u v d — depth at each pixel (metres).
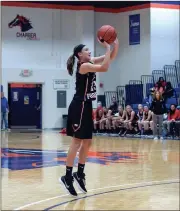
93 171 7.62
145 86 20.38
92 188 5.93
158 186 6.07
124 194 5.49
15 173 7.40
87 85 5.43
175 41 20.75
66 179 5.39
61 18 21.70
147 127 16.58
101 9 21.84
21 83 21.58
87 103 5.43
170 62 20.67
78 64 5.54
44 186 6.12
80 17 21.62
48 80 21.61
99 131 18.27
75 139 5.44
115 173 7.37
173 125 15.75
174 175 7.12
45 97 21.61
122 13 21.69
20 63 21.28
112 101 20.17
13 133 18.72
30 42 21.39
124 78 21.66
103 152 10.96
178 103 17.83
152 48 20.44
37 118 22.05
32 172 7.52
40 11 21.45
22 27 21.25
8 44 21.11
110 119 17.80
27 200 5.15
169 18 20.67
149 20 20.42
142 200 5.12
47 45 21.62
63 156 10.12
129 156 10.08
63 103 21.80
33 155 10.32
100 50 21.94
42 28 21.53
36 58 21.50
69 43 21.86
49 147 12.36
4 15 20.95
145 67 20.66
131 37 21.25
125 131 17.14
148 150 11.48
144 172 7.48
